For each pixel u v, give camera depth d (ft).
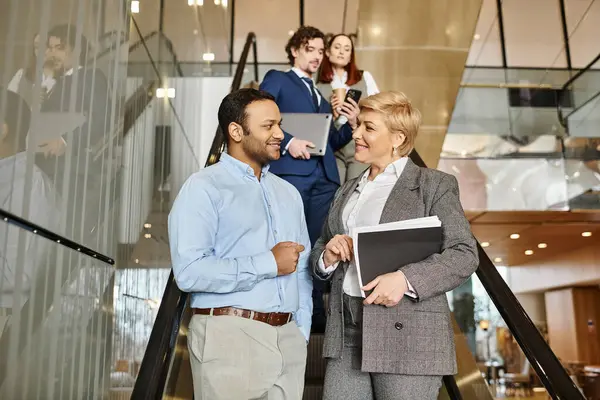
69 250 7.55
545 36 33.37
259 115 7.13
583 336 49.34
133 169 12.05
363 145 7.20
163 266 15.28
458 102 30.27
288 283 6.90
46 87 6.86
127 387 11.79
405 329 6.34
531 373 11.26
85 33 8.18
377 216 6.85
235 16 30.71
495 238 38.70
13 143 6.08
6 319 5.94
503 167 29.63
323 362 10.55
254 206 6.98
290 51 12.85
